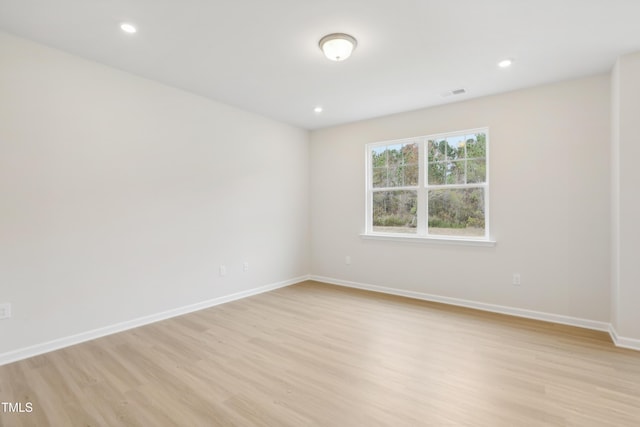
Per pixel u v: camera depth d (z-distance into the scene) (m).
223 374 2.30
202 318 3.49
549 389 2.11
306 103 4.03
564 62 2.89
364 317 3.52
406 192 4.44
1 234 2.43
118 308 3.10
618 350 2.68
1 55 2.43
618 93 2.75
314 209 5.36
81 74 2.84
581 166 3.23
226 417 1.83
